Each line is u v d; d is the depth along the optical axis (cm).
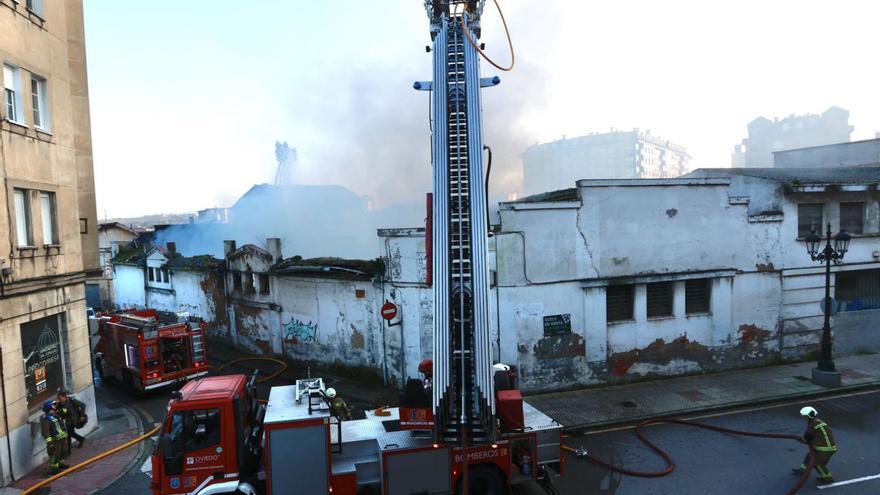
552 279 1567
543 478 929
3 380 1110
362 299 1761
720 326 1719
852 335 1864
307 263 1973
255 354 2236
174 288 2830
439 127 979
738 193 1941
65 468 1188
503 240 1527
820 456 988
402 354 1648
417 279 1598
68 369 1351
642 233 1641
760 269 1752
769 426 1288
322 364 1912
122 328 1806
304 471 831
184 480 839
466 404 881
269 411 862
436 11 1123
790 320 1788
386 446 861
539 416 979
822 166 2783
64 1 1450
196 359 1847
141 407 1664
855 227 1855
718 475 1047
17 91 1205
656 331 1664
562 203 1564
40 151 1266
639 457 1139
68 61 1433
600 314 1612
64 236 1351
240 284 2317
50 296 1277
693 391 1546
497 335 1531
